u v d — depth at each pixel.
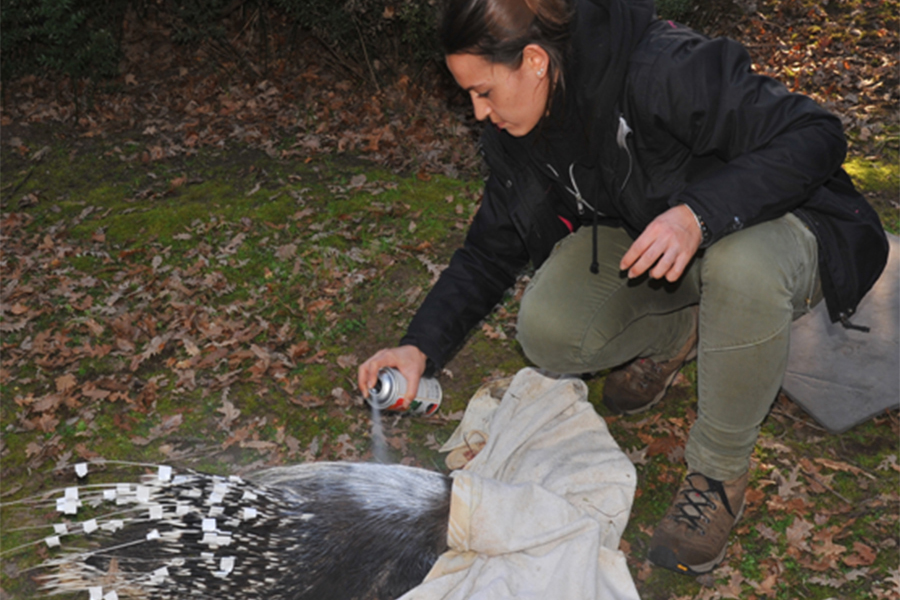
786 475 2.88
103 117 6.20
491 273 2.71
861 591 2.45
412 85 6.34
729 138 2.10
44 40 6.07
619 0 2.12
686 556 2.44
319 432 3.15
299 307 3.90
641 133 2.20
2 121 6.10
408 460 3.00
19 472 2.96
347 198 4.93
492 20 1.89
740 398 2.27
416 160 5.42
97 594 2.17
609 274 2.62
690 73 2.07
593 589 2.05
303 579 2.30
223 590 2.24
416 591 2.10
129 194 5.14
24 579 2.52
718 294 2.18
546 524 2.17
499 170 2.53
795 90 6.19
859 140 5.34
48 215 4.91
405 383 2.48
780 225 2.21
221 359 3.54
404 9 5.75
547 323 2.61
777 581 2.49
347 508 2.39
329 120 6.06
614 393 3.14
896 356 3.28
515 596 2.05
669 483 2.87
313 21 6.30
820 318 3.49
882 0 7.43
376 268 4.21
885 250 2.36
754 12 7.30
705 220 1.98
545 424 2.66
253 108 6.27
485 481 2.19
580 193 2.46
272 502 2.35
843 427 3.01
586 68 2.09
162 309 3.92
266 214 4.77
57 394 3.32
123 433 3.14
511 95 2.04
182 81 6.69
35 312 3.88
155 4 7.24
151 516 2.19
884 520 2.69
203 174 5.36
